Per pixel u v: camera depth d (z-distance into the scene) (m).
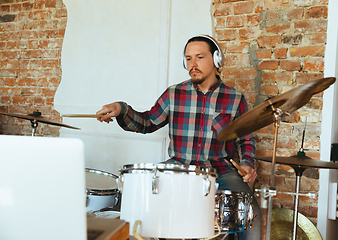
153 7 2.69
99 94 2.87
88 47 2.92
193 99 2.13
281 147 2.32
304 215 2.24
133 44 2.76
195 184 1.24
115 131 2.79
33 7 3.17
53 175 0.68
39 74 3.12
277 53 2.35
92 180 2.11
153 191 1.21
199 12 2.55
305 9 2.28
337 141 2.57
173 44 2.62
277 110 1.31
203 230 1.26
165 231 1.22
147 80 2.70
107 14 2.86
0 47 3.28
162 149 2.62
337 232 2.72
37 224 0.68
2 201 0.68
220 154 2.07
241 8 2.45
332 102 2.20
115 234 0.78
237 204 1.59
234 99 2.11
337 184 2.38
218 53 2.05
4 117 3.24
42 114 3.08
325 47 2.23
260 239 1.84
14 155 0.67
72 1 2.98
